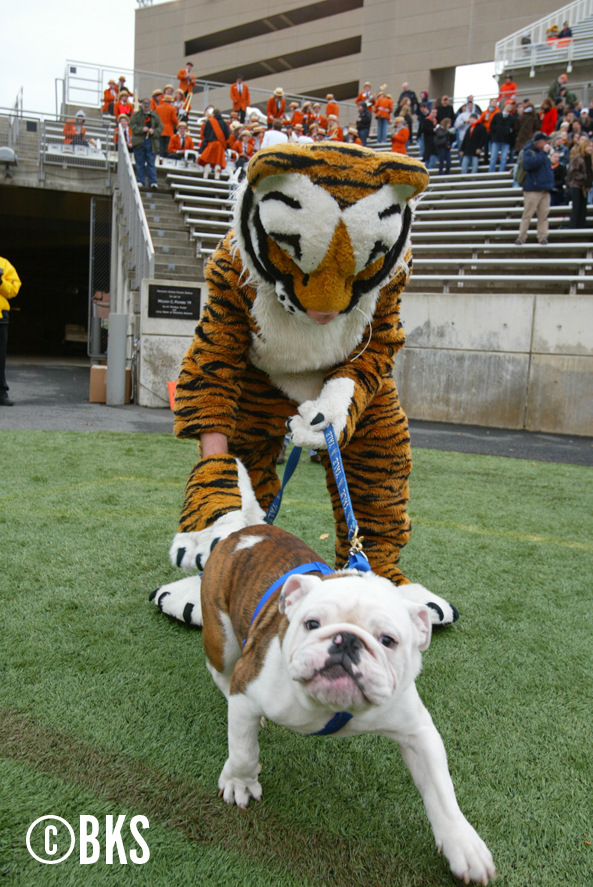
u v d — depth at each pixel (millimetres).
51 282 27422
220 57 42656
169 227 13477
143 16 44719
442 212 13742
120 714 2252
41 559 3590
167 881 1614
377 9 36562
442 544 4258
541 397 9945
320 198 2053
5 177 17312
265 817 1846
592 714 2408
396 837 1803
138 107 13797
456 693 2512
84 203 19016
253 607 1976
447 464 6984
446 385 10477
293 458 2680
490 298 10094
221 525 2236
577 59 21172
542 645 2934
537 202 11727
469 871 1614
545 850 1776
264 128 15273
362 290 2336
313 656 1485
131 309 11047
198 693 2406
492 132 14914
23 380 12445
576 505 5449
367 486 2924
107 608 3059
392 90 36438
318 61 41188
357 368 2604
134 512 4477
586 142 11664
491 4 33375
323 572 1954
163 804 1869
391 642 1610
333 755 2135
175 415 2594
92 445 6605
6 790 1867
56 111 18906
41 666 2520
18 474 5332
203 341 2537
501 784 2020
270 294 2385
